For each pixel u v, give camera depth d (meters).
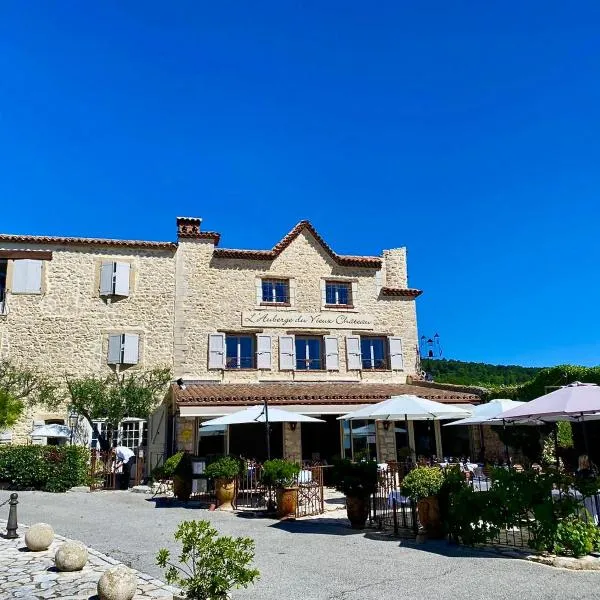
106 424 22.62
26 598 6.91
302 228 26.36
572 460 19.55
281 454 22.64
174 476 16.92
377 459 23.08
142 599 6.86
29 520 13.16
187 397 19.64
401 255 28.08
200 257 24.77
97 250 23.98
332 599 7.11
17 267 22.98
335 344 25.39
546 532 9.05
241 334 24.73
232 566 6.60
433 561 8.87
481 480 14.51
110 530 11.91
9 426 20.22
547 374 20.80
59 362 22.55
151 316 23.80
